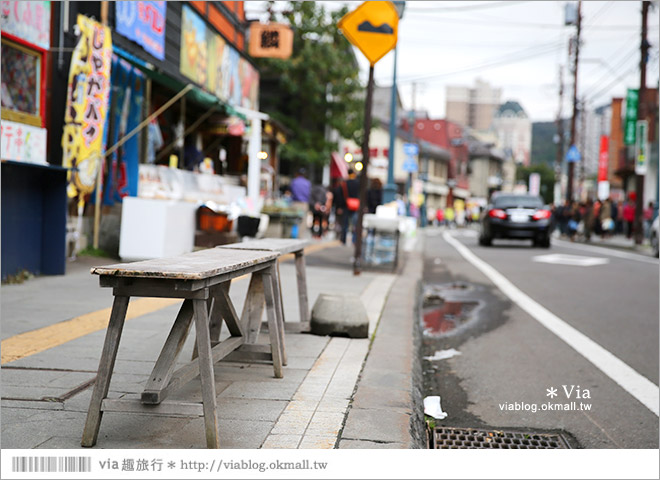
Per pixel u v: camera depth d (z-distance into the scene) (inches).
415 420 146.9
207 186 525.0
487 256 655.1
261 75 1157.7
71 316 238.2
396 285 374.6
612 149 2213.3
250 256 148.8
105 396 117.3
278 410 142.7
